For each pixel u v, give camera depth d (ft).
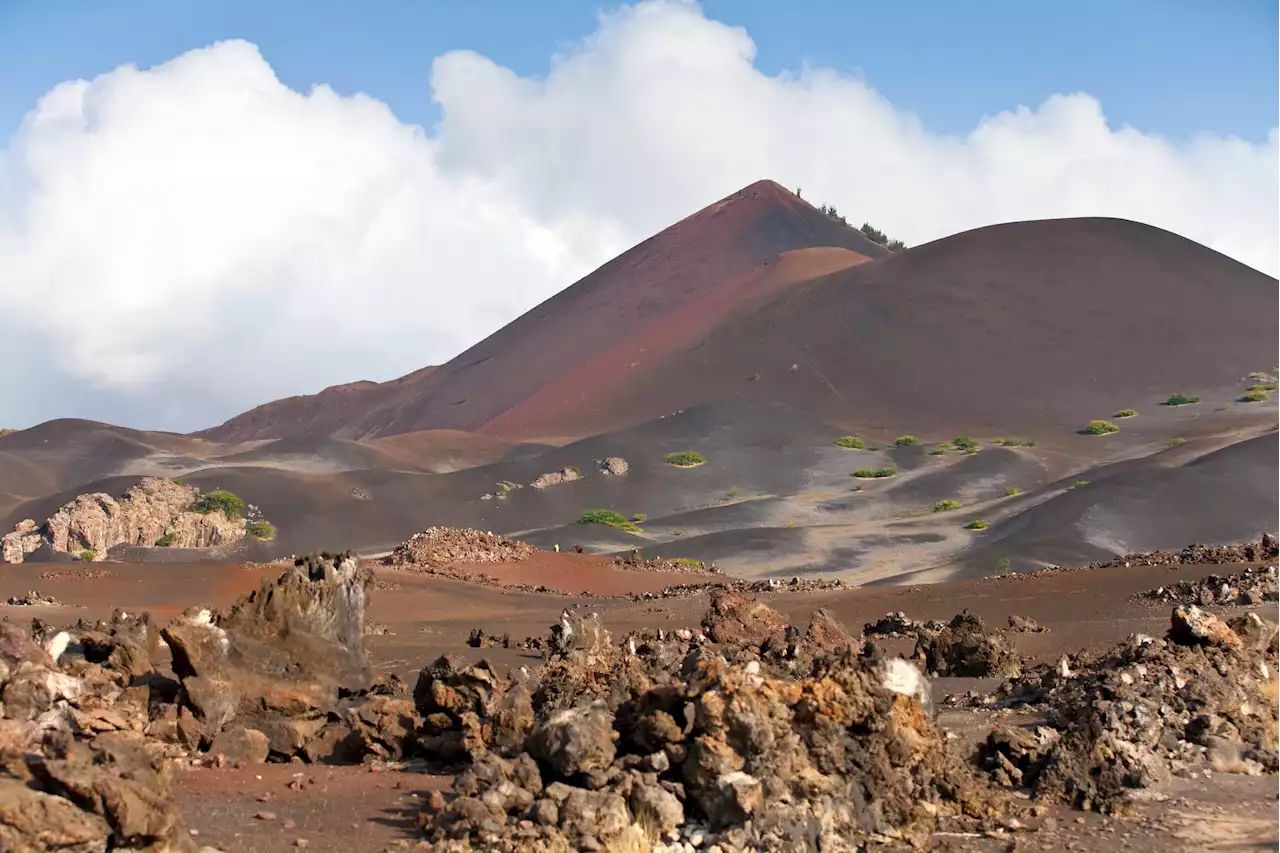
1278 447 411.54
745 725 40.32
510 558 201.67
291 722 53.42
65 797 31.76
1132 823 44.16
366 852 36.99
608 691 54.03
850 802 40.78
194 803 42.70
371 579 59.52
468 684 53.62
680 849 37.78
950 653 86.17
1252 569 126.62
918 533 393.09
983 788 44.52
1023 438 570.46
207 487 466.29
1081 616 115.96
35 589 152.76
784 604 145.48
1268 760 53.72
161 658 71.87
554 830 36.70
